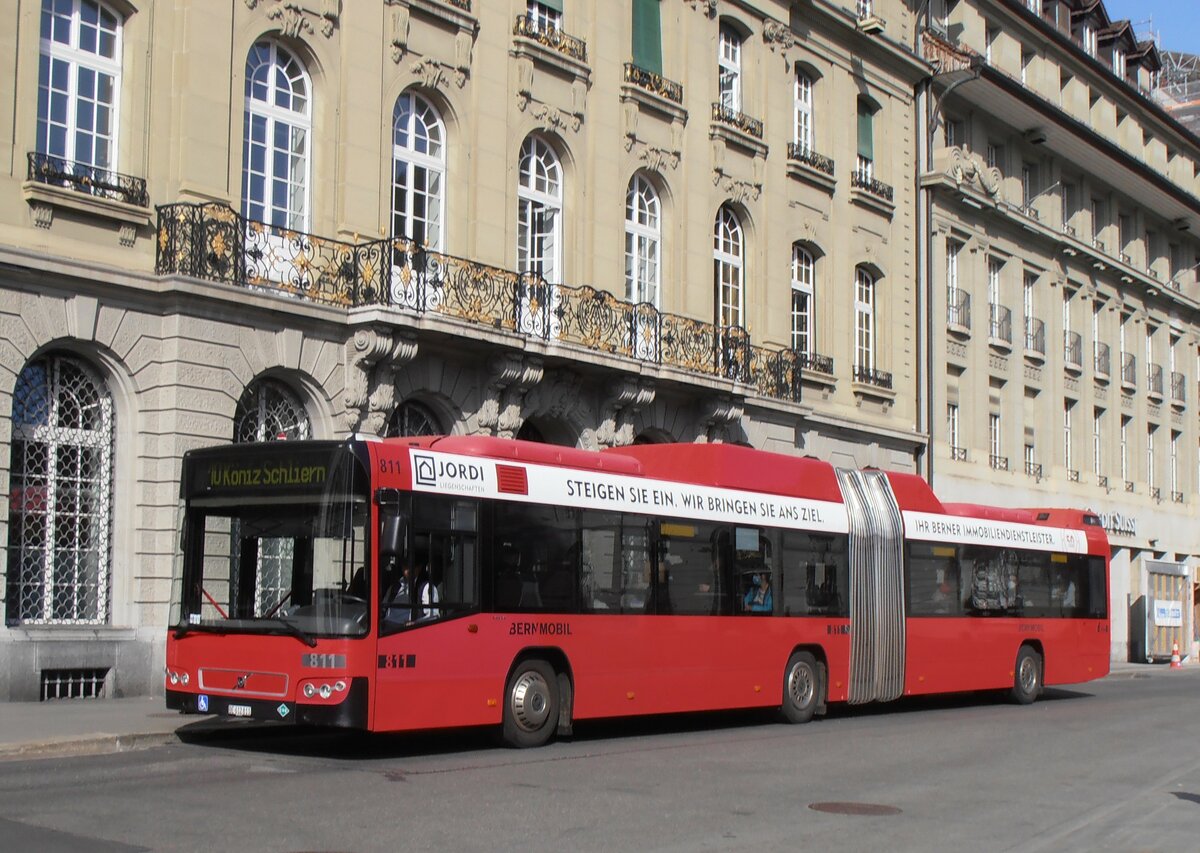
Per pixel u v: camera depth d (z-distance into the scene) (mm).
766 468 19312
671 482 17484
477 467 14703
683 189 28484
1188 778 14070
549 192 25812
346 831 9617
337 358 20453
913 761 14836
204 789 11281
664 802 11414
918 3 37375
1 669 16547
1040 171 43812
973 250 39219
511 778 12555
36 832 9211
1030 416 42594
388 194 22328
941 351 37250
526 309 23266
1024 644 24906
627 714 16312
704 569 17781
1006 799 12242
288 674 13195
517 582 14961
